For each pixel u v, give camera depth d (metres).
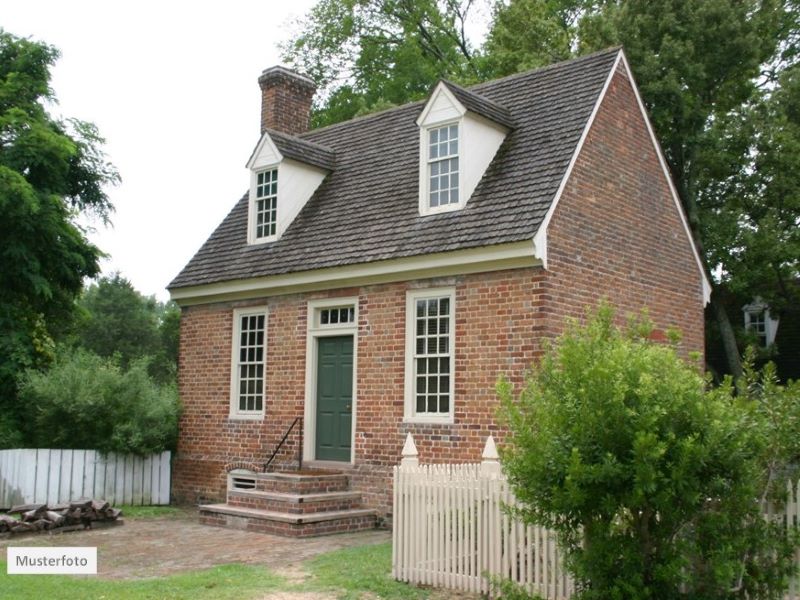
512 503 8.07
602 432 6.07
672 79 19.80
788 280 22.09
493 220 12.62
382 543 11.41
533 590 7.82
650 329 7.24
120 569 9.67
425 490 8.86
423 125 14.18
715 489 6.04
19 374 16.88
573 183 12.87
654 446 5.76
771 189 20.86
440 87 13.94
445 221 13.41
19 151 18.23
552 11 28.80
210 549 11.04
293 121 20.23
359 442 13.88
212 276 16.61
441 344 13.09
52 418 16.05
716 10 20.52
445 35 36.00
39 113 19.66
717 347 24.00
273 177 16.78
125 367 48.88
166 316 60.12
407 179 15.24
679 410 6.09
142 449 16.30
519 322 12.10
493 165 13.88
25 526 12.25
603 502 5.99
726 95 21.98
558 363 7.37
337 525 12.70
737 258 20.95
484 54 33.75
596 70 14.34
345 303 14.48
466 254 12.58
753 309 24.31
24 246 17.77
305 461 14.71
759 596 6.35
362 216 15.13
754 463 6.23
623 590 6.01
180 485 16.92
